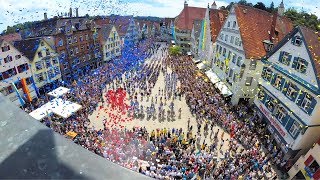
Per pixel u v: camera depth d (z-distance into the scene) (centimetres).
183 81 4006
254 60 2891
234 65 3194
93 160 178
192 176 1916
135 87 3847
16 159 174
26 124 203
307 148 1988
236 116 2942
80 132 2409
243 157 2152
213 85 3828
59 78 4022
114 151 2109
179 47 6688
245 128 2595
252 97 3086
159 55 6494
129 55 5662
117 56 5944
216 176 1978
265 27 3186
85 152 185
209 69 4331
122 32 7019
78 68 4553
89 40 4756
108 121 2800
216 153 2294
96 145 2167
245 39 2953
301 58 2020
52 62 3797
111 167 173
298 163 1900
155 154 2164
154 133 2477
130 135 2434
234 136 2528
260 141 2458
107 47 5425
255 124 2714
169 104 3294
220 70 3784
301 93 1973
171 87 3806
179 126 2783
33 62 3391
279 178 2025
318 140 1762
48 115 2425
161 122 2852
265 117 2567
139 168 1916
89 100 3200
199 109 3064
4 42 2911
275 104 2397
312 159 1762
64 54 4109
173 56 6209
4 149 181
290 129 2111
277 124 2317
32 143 186
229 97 3297
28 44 3512
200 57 5253
